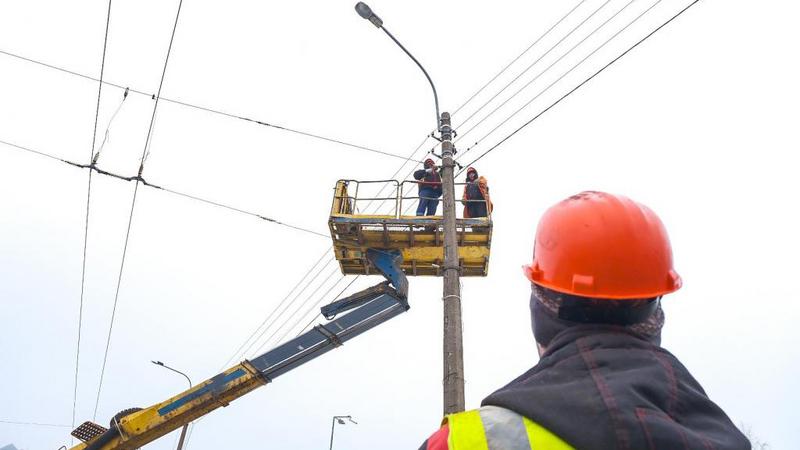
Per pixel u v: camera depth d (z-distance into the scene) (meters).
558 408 1.22
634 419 1.16
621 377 1.28
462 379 8.07
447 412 7.88
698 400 1.31
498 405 1.33
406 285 11.80
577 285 1.54
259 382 12.44
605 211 1.64
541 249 1.72
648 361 1.36
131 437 12.61
